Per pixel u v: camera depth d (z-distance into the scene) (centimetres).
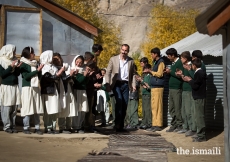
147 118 1414
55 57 1169
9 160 776
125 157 834
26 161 775
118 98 1273
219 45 1329
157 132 1290
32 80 1077
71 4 3719
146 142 1041
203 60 1294
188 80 1101
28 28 1481
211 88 1273
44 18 1519
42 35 1507
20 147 908
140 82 1423
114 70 1267
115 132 1265
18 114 1521
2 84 1088
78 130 1188
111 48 4238
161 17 4525
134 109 1466
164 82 1362
